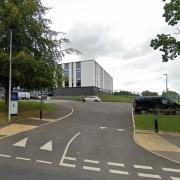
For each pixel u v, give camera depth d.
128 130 26.97
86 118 34.88
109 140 21.38
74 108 45.94
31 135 22.98
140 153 16.89
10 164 13.21
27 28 35.88
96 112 41.00
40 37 36.88
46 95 78.75
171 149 18.42
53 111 40.81
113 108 46.81
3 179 10.58
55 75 37.97
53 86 37.91
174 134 25.33
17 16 34.31
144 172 12.51
